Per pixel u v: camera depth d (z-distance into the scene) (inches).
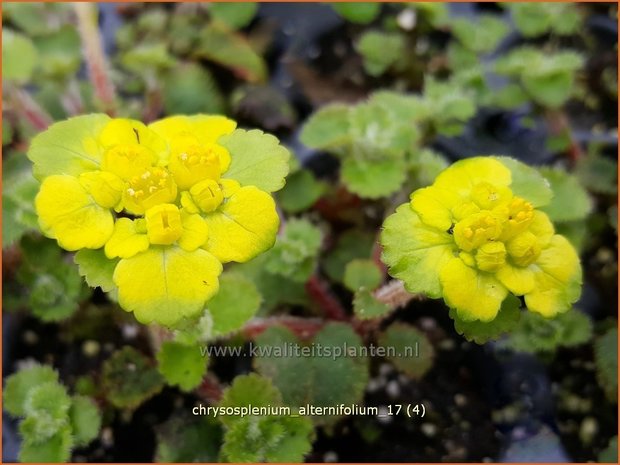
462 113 4.4
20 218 3.5
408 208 2.7
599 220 4.5
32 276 3.8
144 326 4.1
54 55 4.8
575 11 5.2
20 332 4.2
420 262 2.6
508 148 4.8
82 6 4.5
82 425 3.5
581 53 5.2
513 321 2.7
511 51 5.1
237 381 3.5
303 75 5.1
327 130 4.1
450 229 2.7
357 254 4.3
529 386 4.1
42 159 2.6
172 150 2.6
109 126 2.6
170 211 2.4
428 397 4.1
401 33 5.2
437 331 4.3
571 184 3.9
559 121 4.7
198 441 3.9
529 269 2.6
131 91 5.0
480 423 4.1
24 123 4.5
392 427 4.1
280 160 2.7
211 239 2.5
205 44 4.9
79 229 2.5
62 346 4.2
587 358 4.2
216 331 3.4
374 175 3.9
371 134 4.0
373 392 4.1
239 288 3.5
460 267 2.6
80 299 3.9
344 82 5.1
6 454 3.8
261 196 2.6
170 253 2.5
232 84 5.0
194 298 2.4
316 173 4.7
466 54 5.1
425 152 4.1
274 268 3.8
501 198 2.6
